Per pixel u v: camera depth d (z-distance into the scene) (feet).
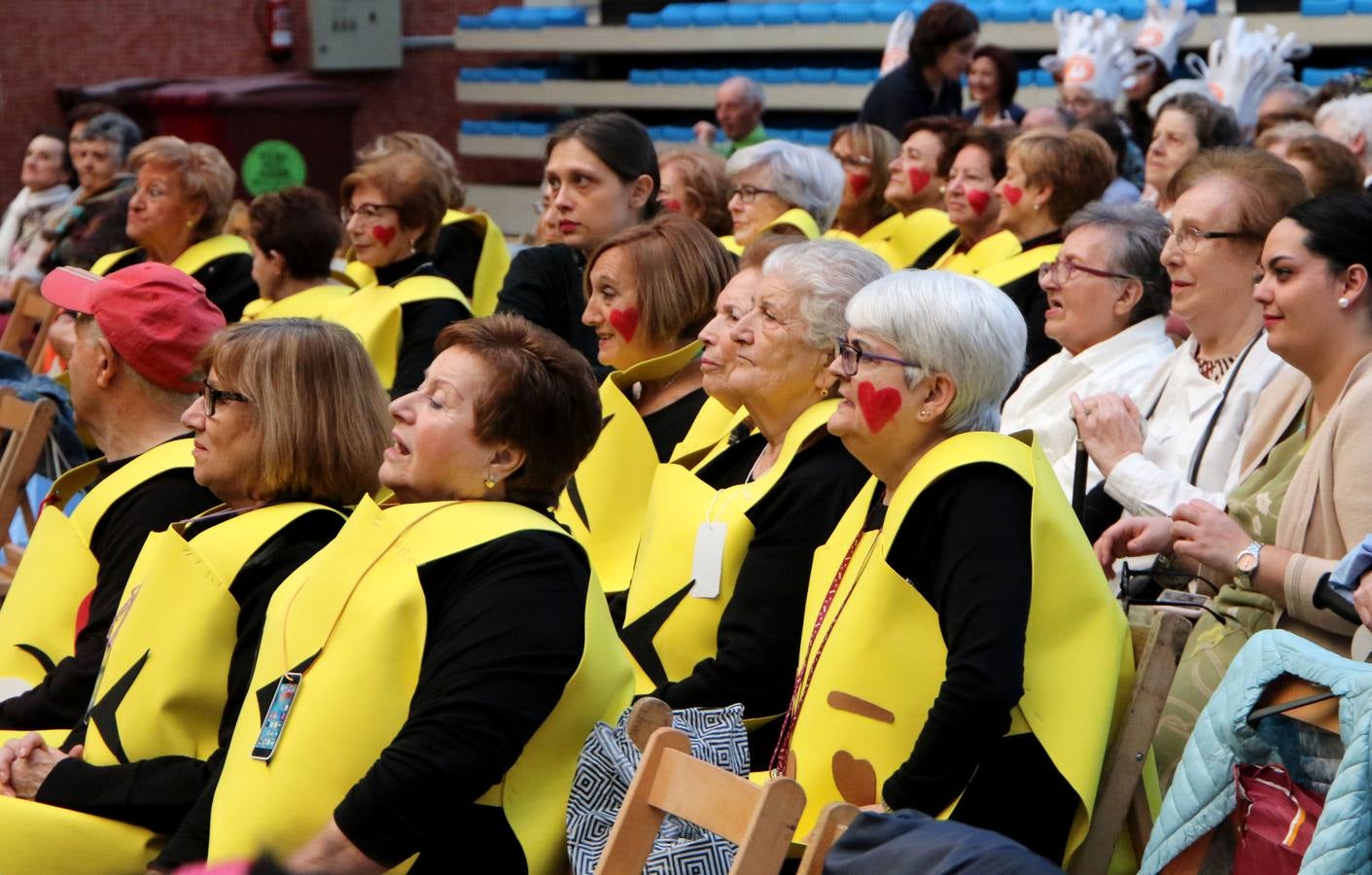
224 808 14.57
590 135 27.84
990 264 31.63
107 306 19.17
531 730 14.20
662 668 18.06
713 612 17.83
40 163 51.26
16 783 16.44
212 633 16.25
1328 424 16.11
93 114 49.47
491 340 15.48
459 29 86.38
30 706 17.93
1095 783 14.44
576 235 28.02
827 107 71.72
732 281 19.21
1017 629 14.06
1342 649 15.66
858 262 17.98
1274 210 19.94
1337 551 15.96
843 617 15.20
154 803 15.83
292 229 32.71
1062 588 14.60
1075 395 19.47
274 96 79.20
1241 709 13.28
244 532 16.47
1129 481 18.57
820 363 17.81
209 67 86.74
